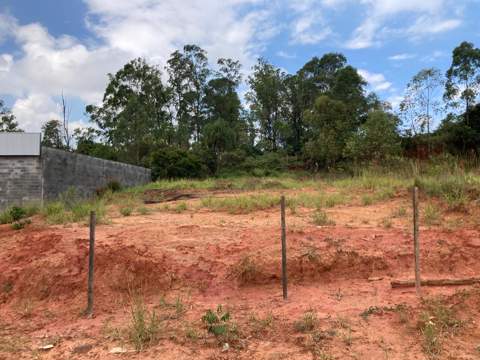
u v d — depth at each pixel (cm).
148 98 4653
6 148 1576
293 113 5031
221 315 520
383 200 1049
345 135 3444
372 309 513
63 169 1738
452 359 399
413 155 3142
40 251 707
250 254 645
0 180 1568
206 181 2475
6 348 465
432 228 743
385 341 438
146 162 3456
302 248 657
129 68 4644
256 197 1227
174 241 722
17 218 1223
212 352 431
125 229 834
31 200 1562
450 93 3406
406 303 525
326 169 3525
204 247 689
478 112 3366
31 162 1583
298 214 944
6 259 711
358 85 4284
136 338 462
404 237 693
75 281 614
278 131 4825
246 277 612
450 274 609
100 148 3762
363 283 600
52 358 439
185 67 5050
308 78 5006
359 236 706
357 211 943
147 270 623
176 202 1389
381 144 2491
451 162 1333
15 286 632
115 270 623
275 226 802
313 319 492
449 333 450
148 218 1012
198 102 5106
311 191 1403
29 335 505
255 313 528
